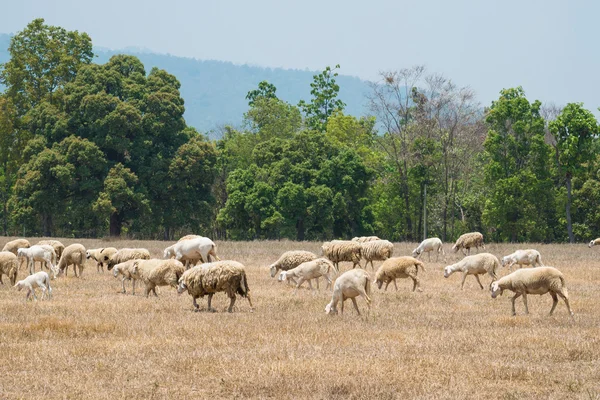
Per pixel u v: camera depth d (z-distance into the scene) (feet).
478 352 186.80
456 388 152.56
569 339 199.93
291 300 279.08
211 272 254.47
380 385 154.20
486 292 308.81
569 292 310.24
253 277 362.12
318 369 166.40
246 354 183.62
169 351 187.62
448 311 254.06
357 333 210.59
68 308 257.75
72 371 168.76
